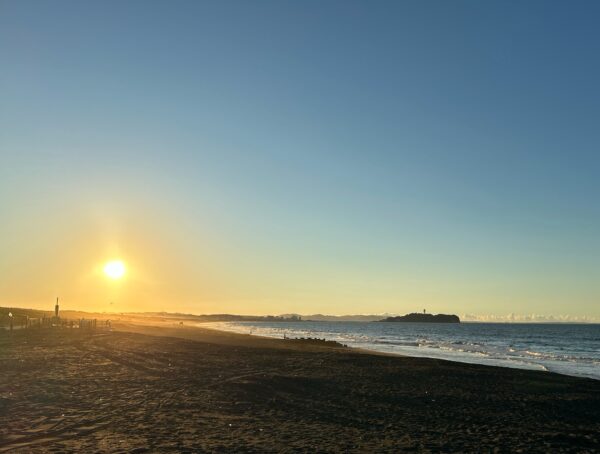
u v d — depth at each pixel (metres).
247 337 67.38
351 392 20.81
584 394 23.03
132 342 44.19
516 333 144.12
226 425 13.75
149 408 15.69
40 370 23.72
